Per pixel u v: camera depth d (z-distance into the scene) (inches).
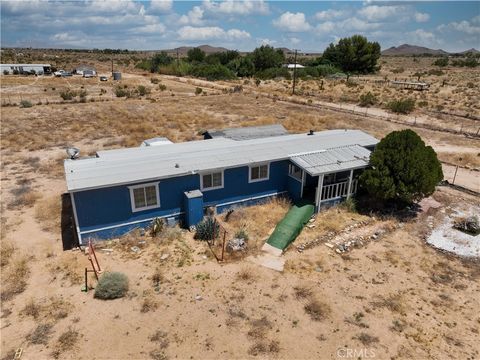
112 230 592.4
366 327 420.8
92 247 555.2
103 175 584.4
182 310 443.5
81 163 643.5
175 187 618.5
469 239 614.9
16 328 413.7
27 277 502.3
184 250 565.9
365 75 3870.6
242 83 3036.4
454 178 867.4
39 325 418.3
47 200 735.1
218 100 2023.9
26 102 1736.0
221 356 379.6
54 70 3937.0
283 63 4397.1
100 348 388.5
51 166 932.6
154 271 517.0
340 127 1378.0
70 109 1672.0
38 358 374.9
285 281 498.9
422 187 644.1
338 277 510.0
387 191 655.1
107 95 2241.6
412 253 573.3
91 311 441.1
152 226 618.2
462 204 749.3
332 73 3688.5
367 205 719.7
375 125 1417.3
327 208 706.8
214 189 658.8
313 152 730.8
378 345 396.2
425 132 1322.6
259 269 523.5
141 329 414.6
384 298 469.7
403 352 387.5
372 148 816.9
